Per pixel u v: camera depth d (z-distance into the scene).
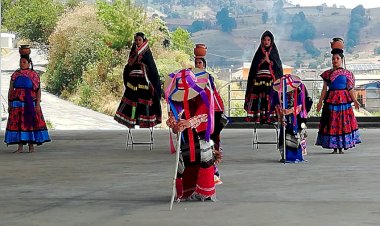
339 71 13.34
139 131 20.05
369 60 30.94
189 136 7.95
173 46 34.06
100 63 33.41
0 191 8.85
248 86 14.69
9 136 14.01
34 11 42.00
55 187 9.19
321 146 14.37
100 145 15.67
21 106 14.01
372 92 24.17
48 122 25.39
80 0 41.84
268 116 14.49
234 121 20.98
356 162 11.85
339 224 6.64
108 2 36.03
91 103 32.03
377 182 9.40
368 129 20.00
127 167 11.41
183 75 7.89
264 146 15.06
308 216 7.04
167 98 7.92
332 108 13.34
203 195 7.97
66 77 35.34
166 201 8.03
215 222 6.79
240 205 7.70
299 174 10.32
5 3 44.53
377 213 7.18
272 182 9.48
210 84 8.05
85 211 7.44
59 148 14.98
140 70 14.37
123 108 14.55
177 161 7.68
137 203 7.91
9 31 45.41
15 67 41.53
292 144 11.95
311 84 23.02
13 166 11.61
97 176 10.27
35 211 7.46
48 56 38.44
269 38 14.57
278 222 6.75
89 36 35.09
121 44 33.47
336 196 8.26
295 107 11.95
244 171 10.73
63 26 36.38
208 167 7.98
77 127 24.97
